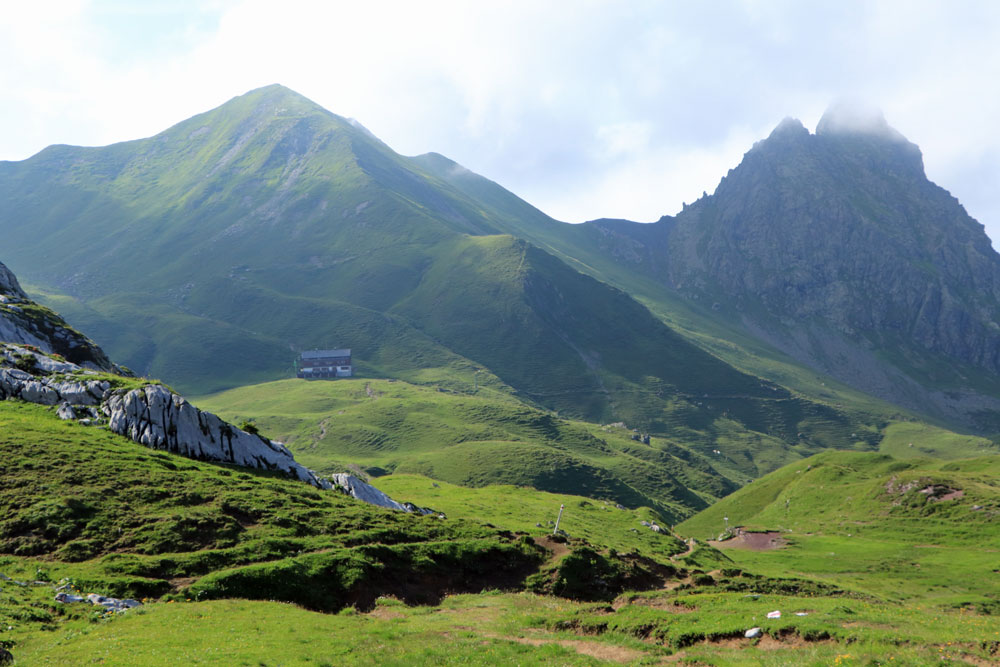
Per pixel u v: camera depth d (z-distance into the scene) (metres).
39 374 93.50
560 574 70.81
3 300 120.12
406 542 71.69
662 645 41.22
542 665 36.59
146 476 72.06
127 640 37.53
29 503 62.28
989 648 34.19
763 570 137.12
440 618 52.25
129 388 88.19
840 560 151.00
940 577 133.75
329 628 44.88
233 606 48.66
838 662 32.59
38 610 42.16
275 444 93.19
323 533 69.06
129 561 56.06
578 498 147.38
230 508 69.69
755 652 37.59
